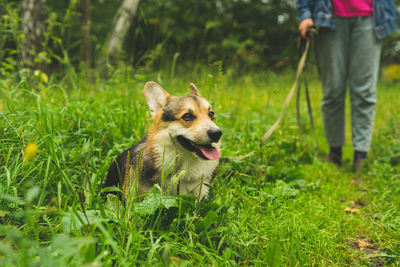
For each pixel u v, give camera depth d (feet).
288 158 14.48
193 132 8.40
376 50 14.48
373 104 14.79
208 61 19.42
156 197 7.30
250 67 24.71
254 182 11.55
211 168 9.12
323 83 15.62
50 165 8.74
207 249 7.28
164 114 8.93
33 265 5.06
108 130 12.41
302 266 7.47
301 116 22.36
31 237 6.92
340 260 8.16
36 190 4.49
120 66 16.65
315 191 12.50
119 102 14.46
